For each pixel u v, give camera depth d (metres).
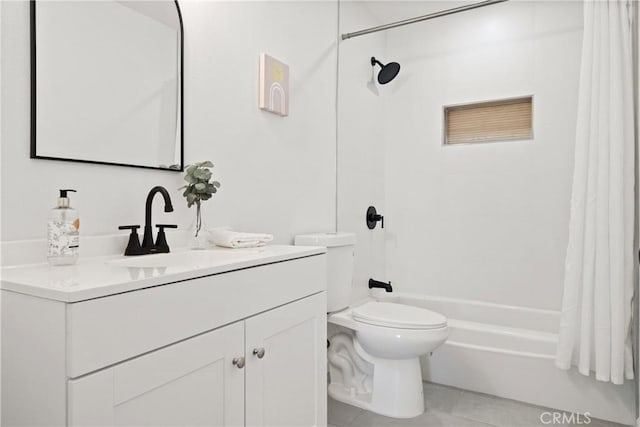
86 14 1.20
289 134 2.10
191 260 1.23
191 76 1.53
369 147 2.83
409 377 1.99
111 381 0.76
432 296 2.71
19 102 1.04
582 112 1.89
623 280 1.78
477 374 2.27
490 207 2.54
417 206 2.79
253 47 1.85
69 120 1.15
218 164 1.65
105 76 1.24
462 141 2.65
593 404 1.97
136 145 1.33
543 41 2.40
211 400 0.99
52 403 0.73
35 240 1.06
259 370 1.16
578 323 1.89
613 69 1.84
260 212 1.89
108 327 0.76
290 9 2.12
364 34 2.58
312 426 1.41
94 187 1.22
